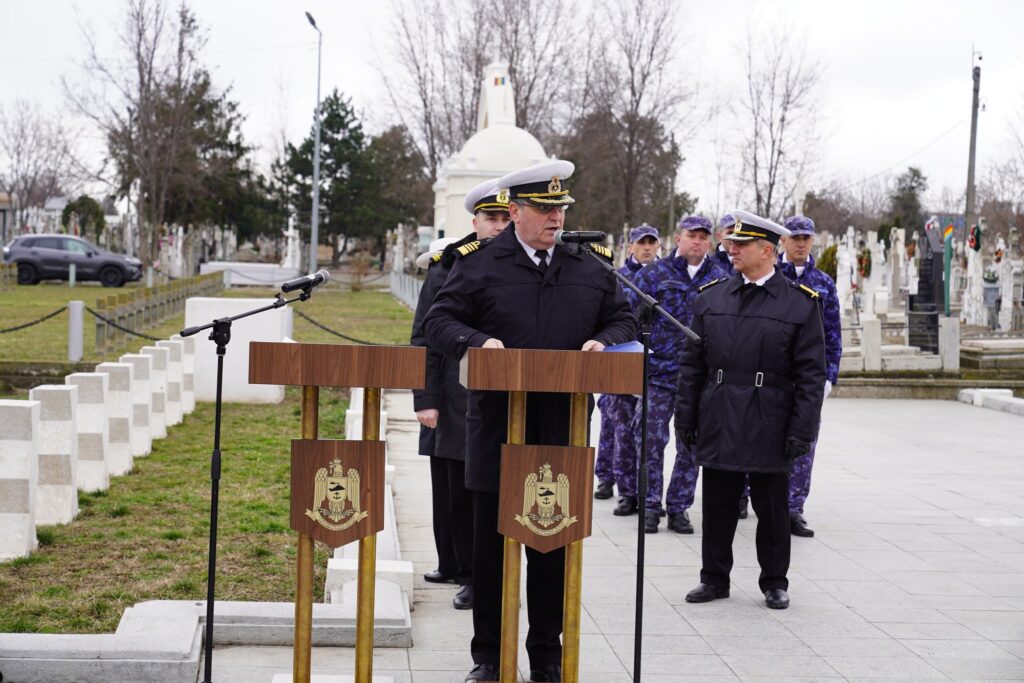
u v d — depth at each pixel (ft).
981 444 40.52
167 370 39.34
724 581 20.22
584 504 13.06
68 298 94.12
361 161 184.55
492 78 82.38
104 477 28.55
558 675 15.51
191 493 28.84
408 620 17.63
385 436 39.55
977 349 61.05
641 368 12.54
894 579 21.86
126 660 15.33
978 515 27.96
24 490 22.27
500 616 15.49
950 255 73.56
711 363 19.98
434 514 21.04
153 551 22.81
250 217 178.81
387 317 87.66
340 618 17.29
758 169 128.06
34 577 20.71
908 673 16.57
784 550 19.92
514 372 12.53
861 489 31.32
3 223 198.90
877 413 49.57
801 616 19.36
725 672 16.51
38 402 22.97
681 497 25.45
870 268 88.22
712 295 20.30
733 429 19.49
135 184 157.07
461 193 63.16
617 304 15.26
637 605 13.79
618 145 134.00
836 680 16.25
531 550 15.38
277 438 38.60
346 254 221.66
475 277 14.96
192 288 95.20
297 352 12.50
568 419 14.66
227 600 19.58
